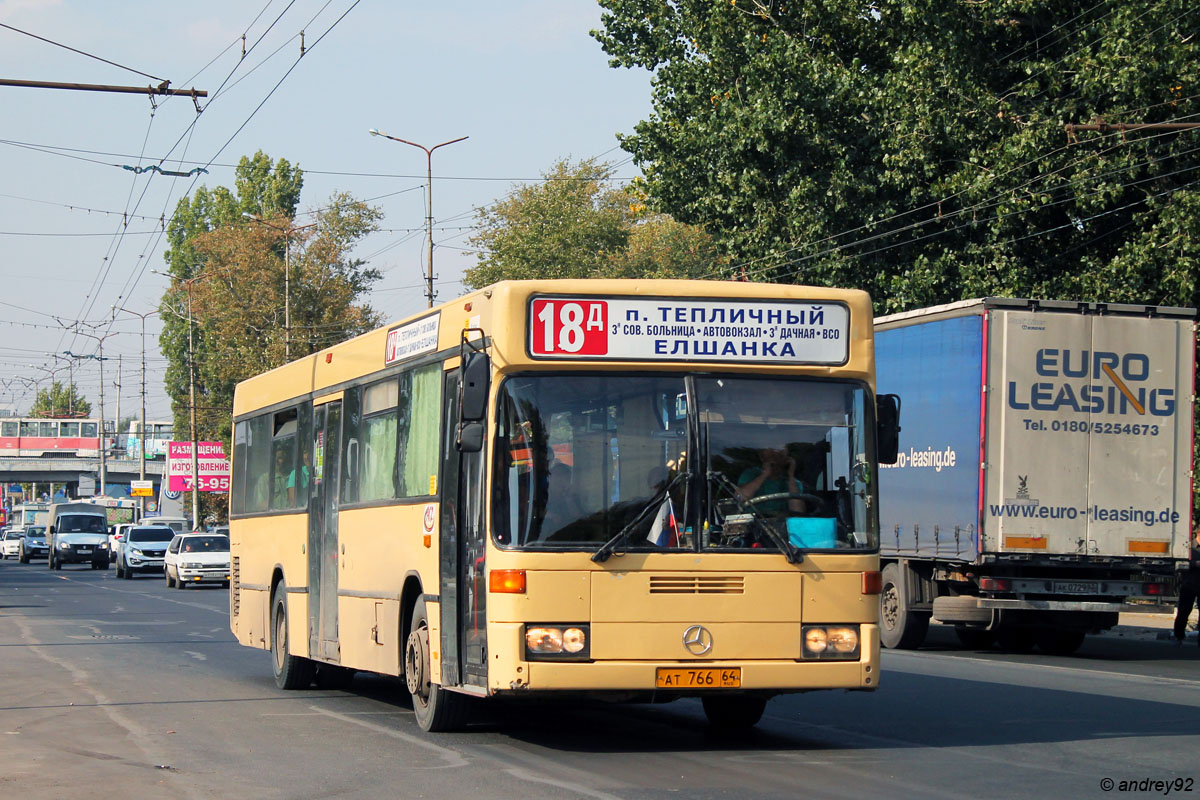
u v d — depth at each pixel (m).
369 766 10.09
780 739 11.41
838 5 32.31
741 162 32.56
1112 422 19.56
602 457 10.02
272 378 17.48
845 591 10.16
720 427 10.20
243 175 91.88
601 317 10.23
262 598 17.20
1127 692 15.03
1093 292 28.92
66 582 50.59
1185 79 27.91
